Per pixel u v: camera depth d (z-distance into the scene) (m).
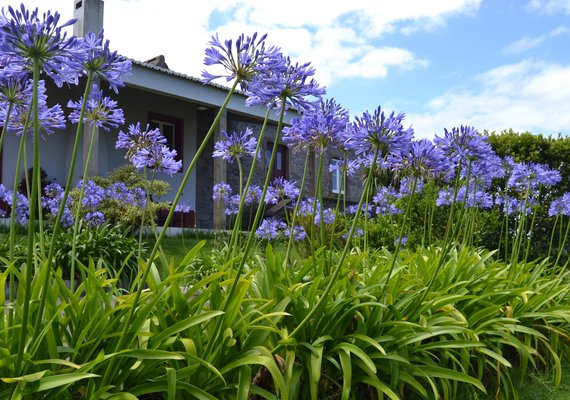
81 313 2.66
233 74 2.60
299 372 3.00
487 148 3.77
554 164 9.67
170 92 13.43
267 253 3.54
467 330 3.44
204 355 2.70
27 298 2.14
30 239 2.12
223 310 2.64
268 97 2.80
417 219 8.54
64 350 2.47
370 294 3.52
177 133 16.14
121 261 7.29
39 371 2.39
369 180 3.05
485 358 3.95
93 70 2.51
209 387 2.73
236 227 3.17
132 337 2.50
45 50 2.12
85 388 2.56
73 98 13.26
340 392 3.27
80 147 12.94
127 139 3.91
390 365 3.20
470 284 4.40
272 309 3.21
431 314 3.89
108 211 9.07
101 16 11.97
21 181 12.45
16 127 3.29
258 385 3.08
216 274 2.88
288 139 3.85
